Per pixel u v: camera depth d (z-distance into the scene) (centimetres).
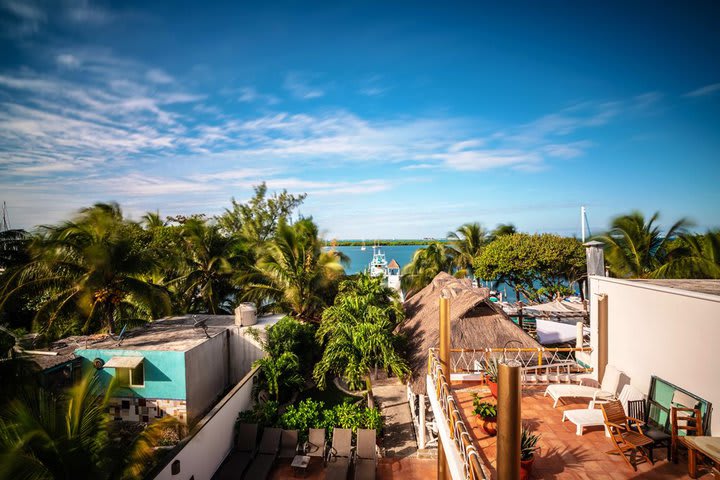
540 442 837
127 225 2297
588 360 1288
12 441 819
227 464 1262
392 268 5278
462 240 4250
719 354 748
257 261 2662
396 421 1656
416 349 1420
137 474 924
